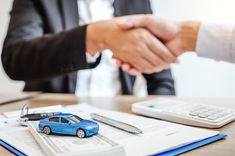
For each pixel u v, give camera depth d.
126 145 0.33
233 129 0.44
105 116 0.47
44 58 0.75
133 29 0.69
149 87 1.04
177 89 1.56
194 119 0.46
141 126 0.42
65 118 0.36
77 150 0.29
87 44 0.71
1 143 0.36
